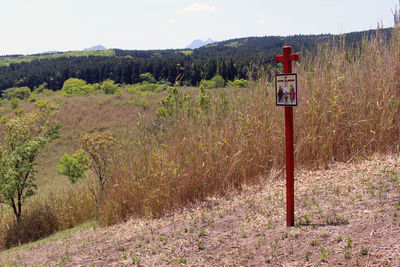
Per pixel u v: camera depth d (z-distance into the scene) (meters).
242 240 3.45
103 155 8.53
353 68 6.11
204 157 5.65
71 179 12.25
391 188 3.72
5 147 9.90
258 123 5.82
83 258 4.13
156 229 4.53
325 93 5.80
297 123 5.75
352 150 5.34
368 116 5.40
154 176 5.46
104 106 33.53
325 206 3.73
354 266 2.41
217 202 5.03
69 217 8.49
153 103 33.62
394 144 5.07
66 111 31.50
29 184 9.73
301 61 6.39
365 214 3.21
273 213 3.97
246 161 5.57
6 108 38.97
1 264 4.97
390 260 2.35
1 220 9.48
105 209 5.88
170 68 66.38
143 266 3.46
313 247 2.86
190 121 6.27
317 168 5.30
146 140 6.20
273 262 2.82
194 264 3.20
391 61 5.75
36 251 5.31
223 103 6.38
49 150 22.59
